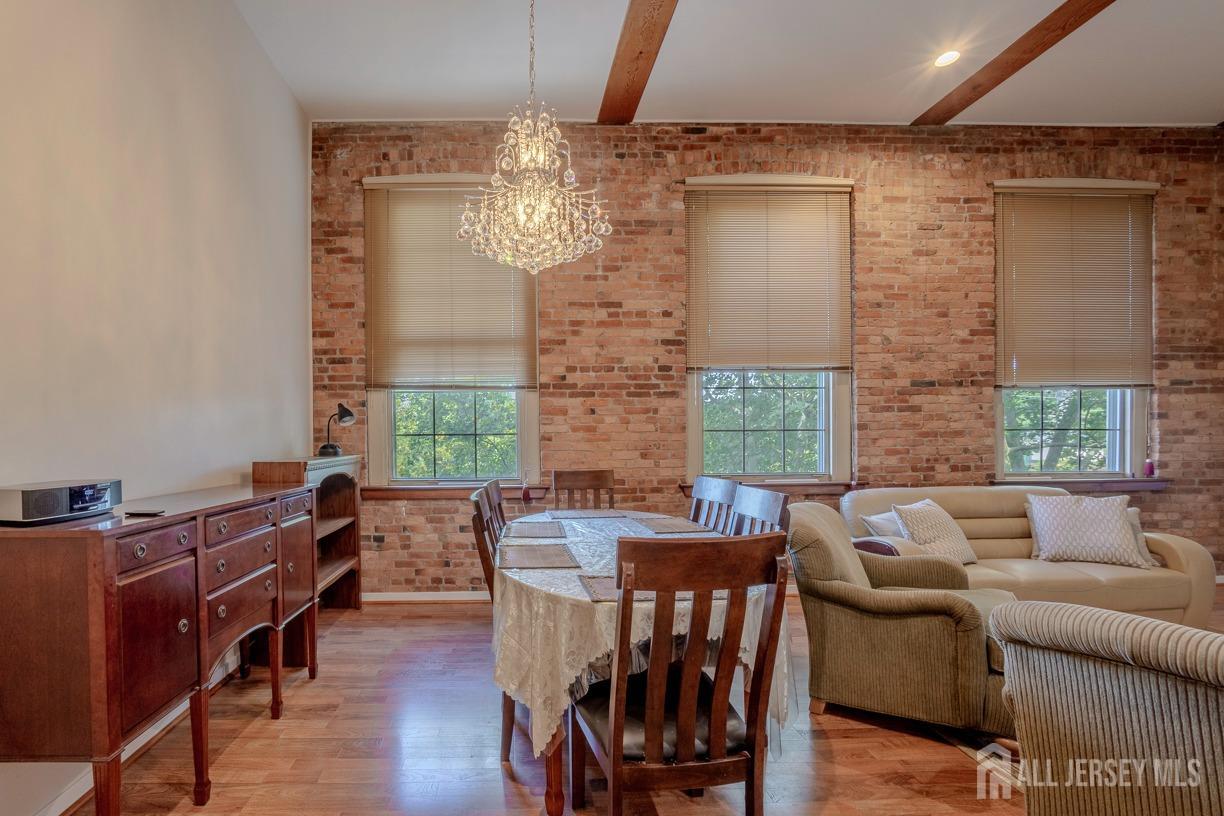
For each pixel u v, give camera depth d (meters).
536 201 2.94
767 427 4.80
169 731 2.63
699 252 4.71
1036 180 4.79
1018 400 4.88
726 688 1.63
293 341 4.20
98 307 2.27
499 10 3.37
